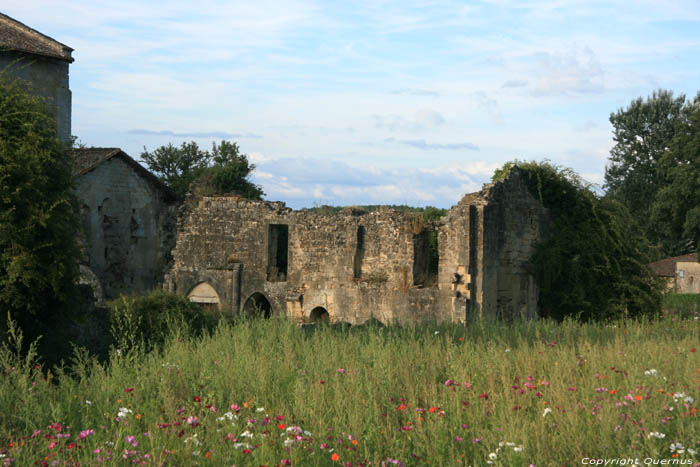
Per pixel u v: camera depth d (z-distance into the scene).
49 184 17.84
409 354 14.27
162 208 37.41
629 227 31.72
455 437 8.84
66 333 18.33
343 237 31.05
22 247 16.70
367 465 8.21
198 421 9.41
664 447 8.50
